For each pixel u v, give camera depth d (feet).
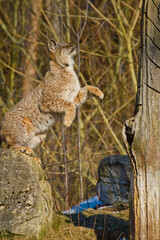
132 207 49.01
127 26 135.95
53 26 137.69
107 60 147.74
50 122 68.28
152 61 48.49
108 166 79.87
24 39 137.08
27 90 134.62
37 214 51.98
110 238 58.75
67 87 67.82
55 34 124.67
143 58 49.39
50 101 65.72
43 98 66.39
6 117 64.13
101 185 81.35
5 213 51.03
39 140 68.39
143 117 48.47
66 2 125.90
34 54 143.43
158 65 48.29
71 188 92.73
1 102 127.03
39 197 53.06
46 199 57.11
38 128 67.15
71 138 124.06
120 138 123.03
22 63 146.92
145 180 47.85
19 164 54.24
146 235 47.78
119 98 132.87
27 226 50.88
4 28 150.71
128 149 49.62
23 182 52.95
